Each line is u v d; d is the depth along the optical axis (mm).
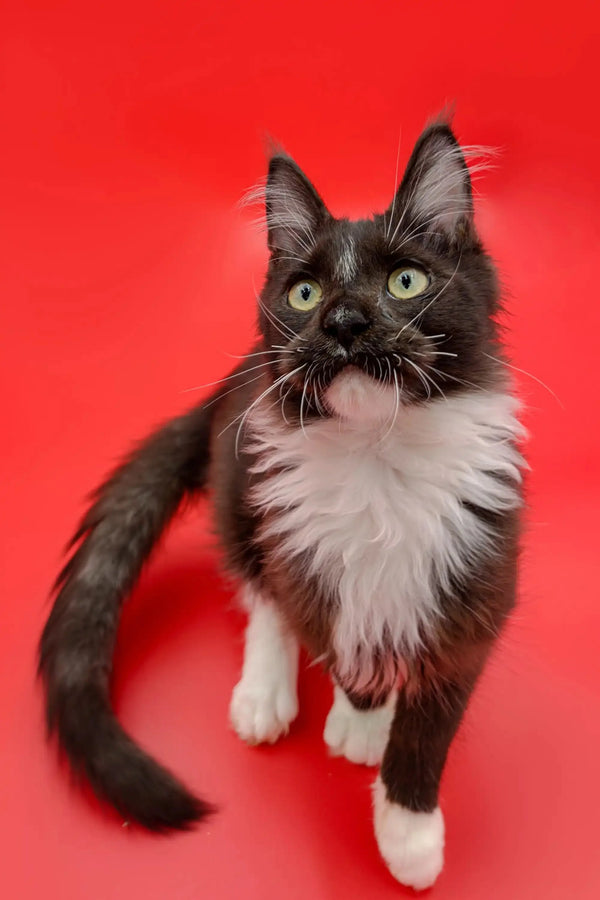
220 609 679
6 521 751
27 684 617
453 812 543
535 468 776
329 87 849
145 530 665
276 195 538
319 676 628
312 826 541
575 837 533
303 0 832
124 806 532
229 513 606
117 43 842
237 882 516
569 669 621
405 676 508
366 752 566
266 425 522
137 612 672
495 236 828
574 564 696
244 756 577
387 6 828
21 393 852
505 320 738
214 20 837
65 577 644
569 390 815
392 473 490
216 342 858
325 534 501
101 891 512
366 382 462
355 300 468
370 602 498
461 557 492
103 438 828
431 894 509
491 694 604
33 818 543
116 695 611
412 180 501
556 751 575
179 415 744
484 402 494
